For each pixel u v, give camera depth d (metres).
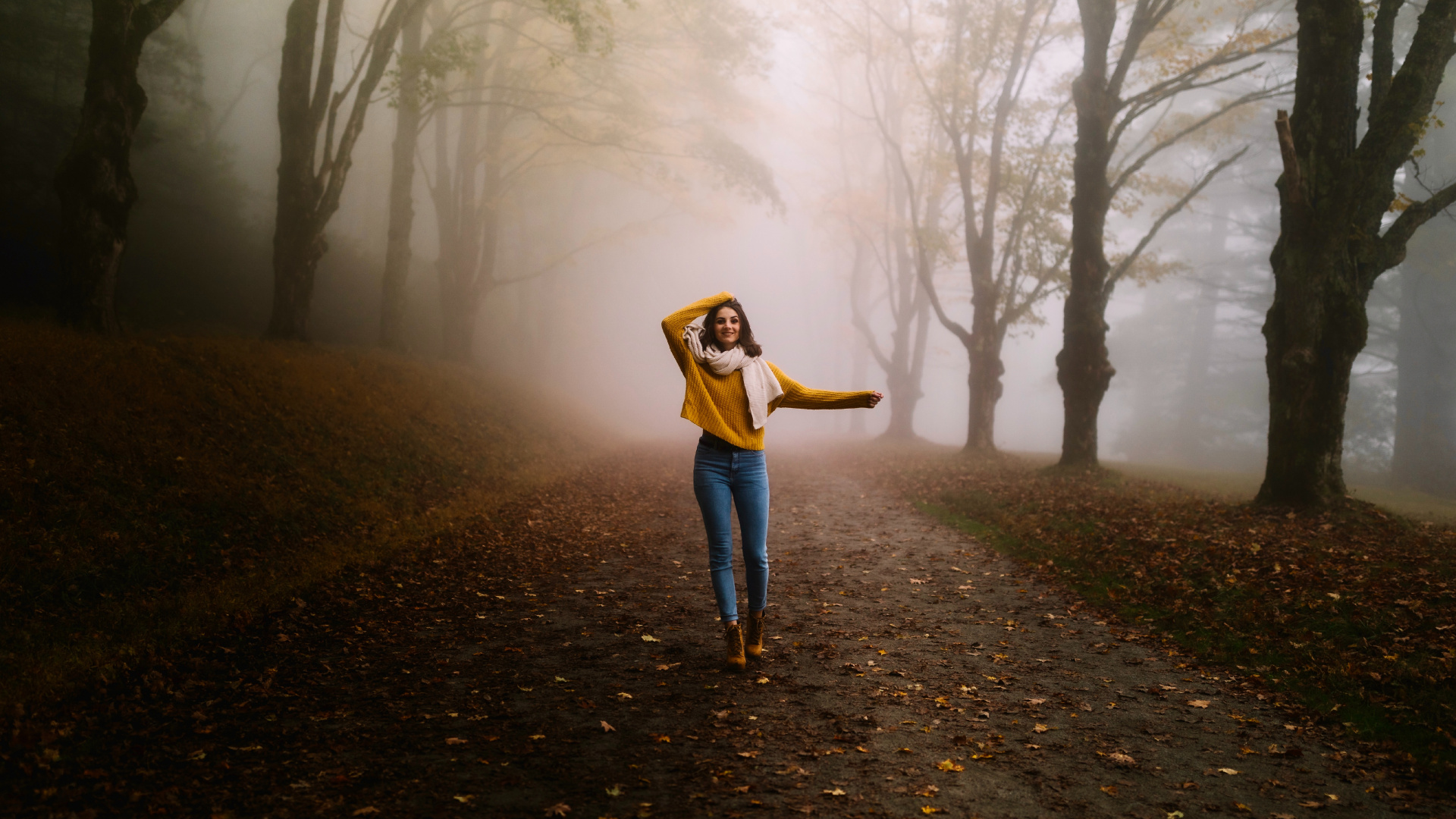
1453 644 4.29
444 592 5.95
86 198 9.98
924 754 3.18
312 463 8.76
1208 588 5.80
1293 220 9.27
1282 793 2.88
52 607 4.54
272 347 12.41
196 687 3.73
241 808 2.59
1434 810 2.75
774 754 3.14
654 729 3.38
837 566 7.22
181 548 5.82
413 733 3.29
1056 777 2.99
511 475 12.60
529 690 3.85
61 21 16.23
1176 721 3.63
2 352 7.29
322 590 5.62
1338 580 5.65
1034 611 5.71
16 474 5.66
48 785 2.66
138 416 7.57
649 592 6.16
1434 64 8.44
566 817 2.59
